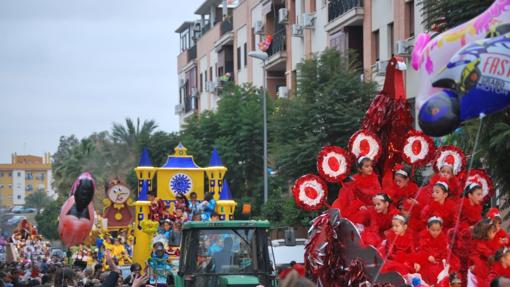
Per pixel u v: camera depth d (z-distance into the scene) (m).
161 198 31.92
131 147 81.44
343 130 37.78
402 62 17.31
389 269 14.79
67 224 16.48
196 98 85.75
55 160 110.25
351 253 15.63
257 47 65.69
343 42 48.16
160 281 25.12
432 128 13.23
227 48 74.88
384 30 44.25
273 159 42.25
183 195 30.36
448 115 13.07
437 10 24.44
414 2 41.06
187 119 59.16
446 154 17.28
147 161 31.91
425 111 13.27
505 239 15.13
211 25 84.94
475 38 13.32
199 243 20.83
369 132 17.05
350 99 38.44
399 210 16.80
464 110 13.07
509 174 21.80
